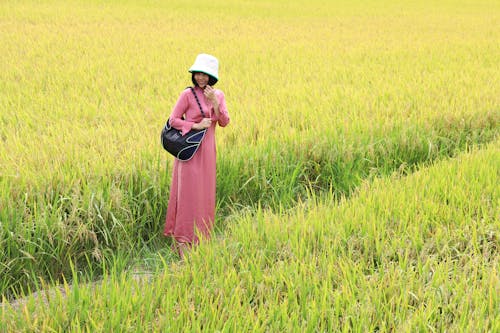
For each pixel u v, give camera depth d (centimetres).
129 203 551
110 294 371
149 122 770
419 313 349
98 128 718
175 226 530
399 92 959
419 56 1388
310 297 377
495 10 3070
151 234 565
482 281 385
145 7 2480
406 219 477
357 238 456
